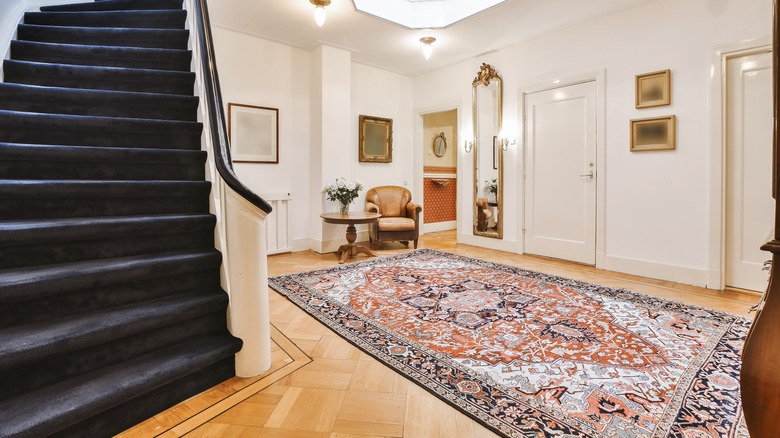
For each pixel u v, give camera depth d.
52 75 2.74
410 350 2.27
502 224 5.39
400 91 6.55
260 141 4.97
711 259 3.54
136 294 1.89
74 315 1.70
